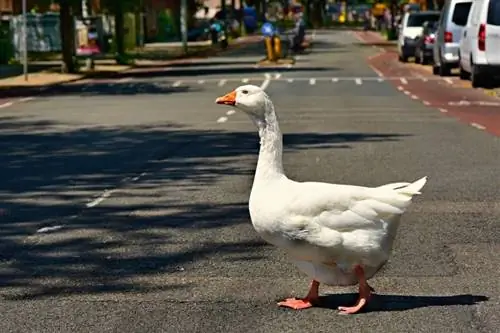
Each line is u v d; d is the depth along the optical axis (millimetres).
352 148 16562
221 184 13086
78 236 9953
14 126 21781
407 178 13250
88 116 23875
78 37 56688
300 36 60125
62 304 7480
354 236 6750
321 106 25516
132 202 11867
